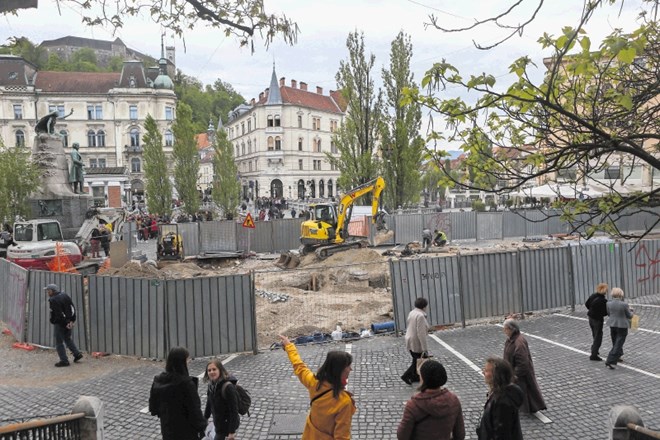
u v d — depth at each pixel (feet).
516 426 16.33
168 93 233.14
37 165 86.22
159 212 135.13
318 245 83.25
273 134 240.53
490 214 102.99
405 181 116.06
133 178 230.07
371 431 23.13
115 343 35.09
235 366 32.50
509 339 24.84
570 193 64.08
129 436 23.07
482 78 14.40
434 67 14.75
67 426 18.25
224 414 17.69
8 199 80.43
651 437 16.02
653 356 32.65
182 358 17.49
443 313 40.93
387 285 63.36
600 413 24.56
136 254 82.43
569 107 16.48
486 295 42.80
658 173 70.13
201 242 91.50
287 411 25.36
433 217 99.96
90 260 71.67
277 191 244.01
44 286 37.63
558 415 24.43
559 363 31.68
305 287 63.72
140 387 29.01
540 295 45.19
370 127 117.29
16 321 40.27
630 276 50.21
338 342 37.50
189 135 138.31
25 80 220.02
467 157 19.67
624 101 13.99
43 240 65.72
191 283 34.27
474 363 31.94
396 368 31.32
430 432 14.30
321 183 261.24
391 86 115.34
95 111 227.81
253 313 35.32
